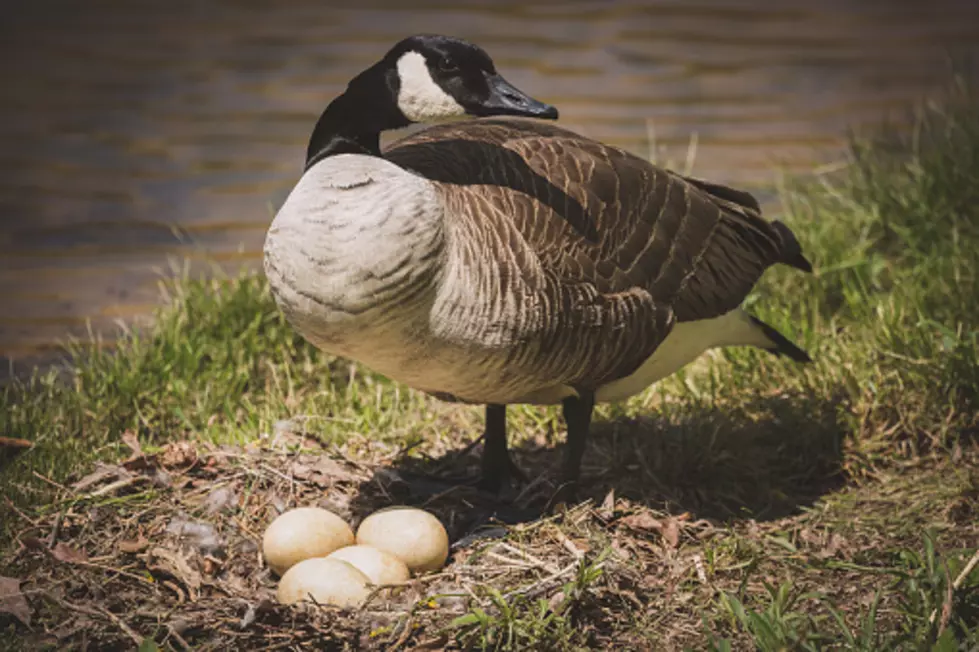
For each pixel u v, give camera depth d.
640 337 6.95
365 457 7.80
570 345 6.67
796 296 9.73
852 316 9.45
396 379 6.76
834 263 9.91
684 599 6.38
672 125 14.07
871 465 7.86
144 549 6.60
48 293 10.96
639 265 6.96
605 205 6.89
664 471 7.77
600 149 7.21
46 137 14.46
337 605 6.02
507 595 6.08
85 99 15.56
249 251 11.66
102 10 19.19
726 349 8.91
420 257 6.07
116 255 11.70
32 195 12.94
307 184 6.25
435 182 6.41
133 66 16.62
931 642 5.60
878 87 15.24
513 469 7.72
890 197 10.37
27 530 6.66
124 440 7.54
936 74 15.61
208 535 6.74
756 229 7.61
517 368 6.57
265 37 17.70
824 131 13.81
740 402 8.57
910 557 6.30
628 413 8.64
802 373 8.64
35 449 7.76
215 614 6.11
